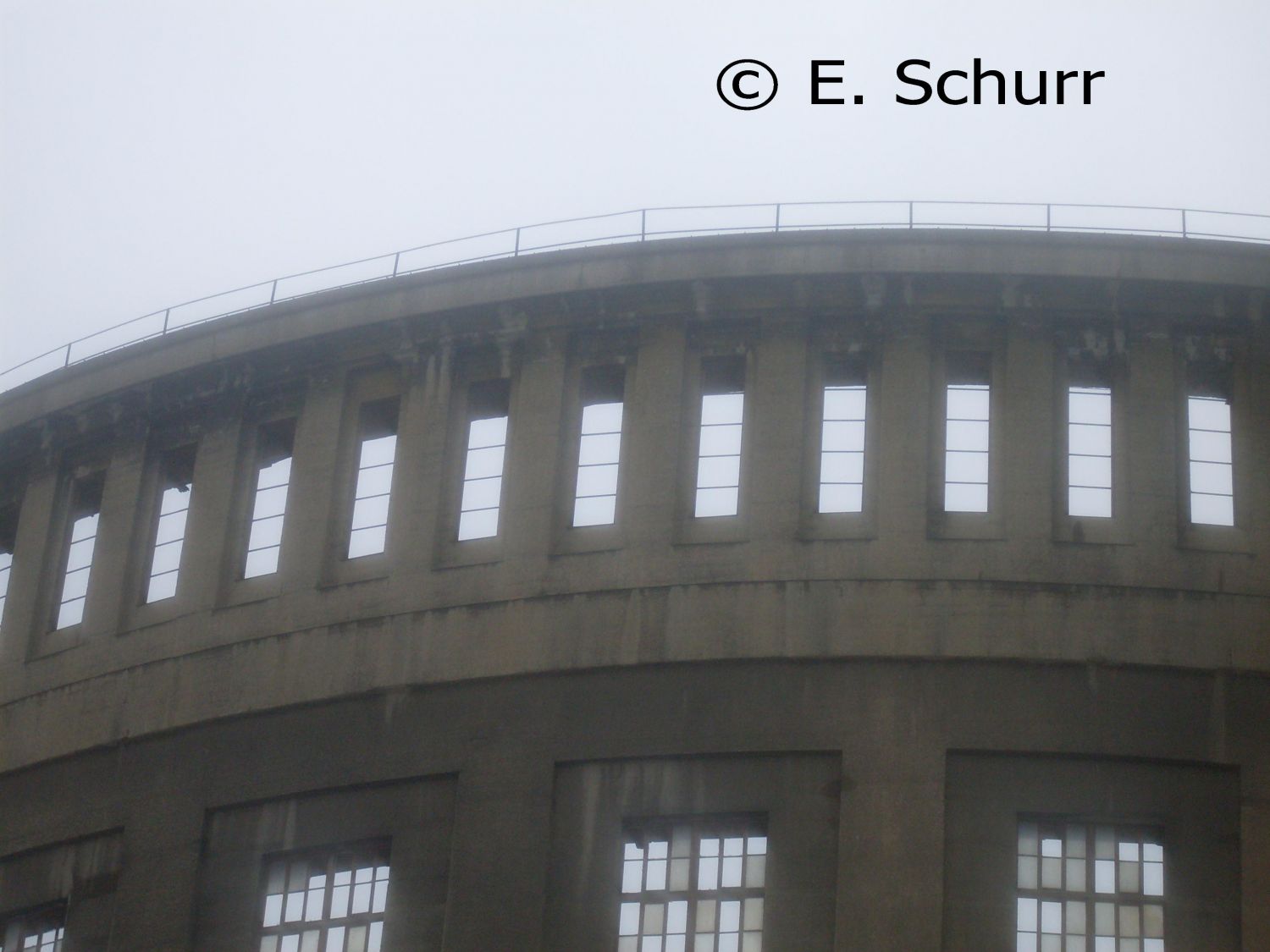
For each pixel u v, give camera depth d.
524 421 44.72
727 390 44.22
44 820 46.47
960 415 43.47
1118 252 43.72
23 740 47.41
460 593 43.72
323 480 45.97
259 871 43.62
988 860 40.16
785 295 44.31
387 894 42.22
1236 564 42.03
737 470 43.50
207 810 44.44
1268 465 42.81
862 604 41.88
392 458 45.94
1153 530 42.22
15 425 50.25
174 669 45.84
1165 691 41.22
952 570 41.97
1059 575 41.91
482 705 42.84
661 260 44.72
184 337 48.34
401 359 46.38
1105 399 43.50
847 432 43.47
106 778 46.00
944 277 43.88
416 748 43.00
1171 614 41.62
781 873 40.38
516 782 42.00
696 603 42.38
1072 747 40.81
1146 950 39.69
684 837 41.25
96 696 46.69
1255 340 43.69
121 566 47.75
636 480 43.53
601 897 40.94
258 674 44.84
